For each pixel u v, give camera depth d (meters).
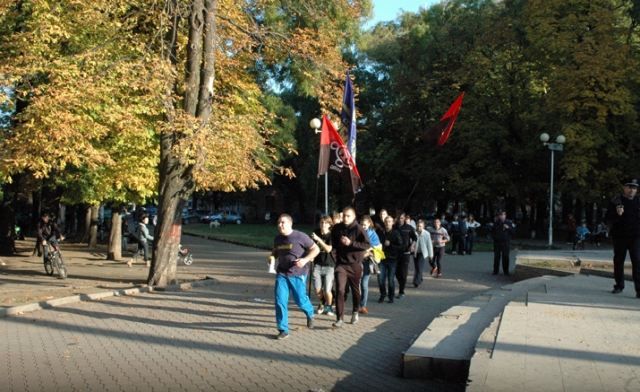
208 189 16.59
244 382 6.78
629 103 35.75
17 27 17.97
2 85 14.74
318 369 7.39
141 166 20.92
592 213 51.78
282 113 34.72
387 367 7.54
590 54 35.31
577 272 17.12
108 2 15.09
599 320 8.53
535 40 37.88
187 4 15.66
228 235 44.69
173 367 7.43
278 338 9.12
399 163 49.12
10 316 10.83
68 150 14.36
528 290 12.43
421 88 44.66
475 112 43.22
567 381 5.59
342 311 10.20
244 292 14.83
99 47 15.16
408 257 14.19
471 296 14.66
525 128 42.06
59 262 17.03
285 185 69.00
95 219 31.36
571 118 36.62
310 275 13.40
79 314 11.18
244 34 17.12
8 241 25.70
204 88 15.77
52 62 14.62
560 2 36.62
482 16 44.84
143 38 16.75
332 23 18.94
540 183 42.88
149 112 16.42
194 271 20.33
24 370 7.24
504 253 20.39
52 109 13.61
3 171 14.95
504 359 6.32
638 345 6.99
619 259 11.50
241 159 14.90
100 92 14.45
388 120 49.16
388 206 52.78
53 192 28.83
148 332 9.59
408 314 11.79
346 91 17.12
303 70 17.97
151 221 47.25
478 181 43.41
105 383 6.71
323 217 11.88
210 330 9.80
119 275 18.11
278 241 9.41
